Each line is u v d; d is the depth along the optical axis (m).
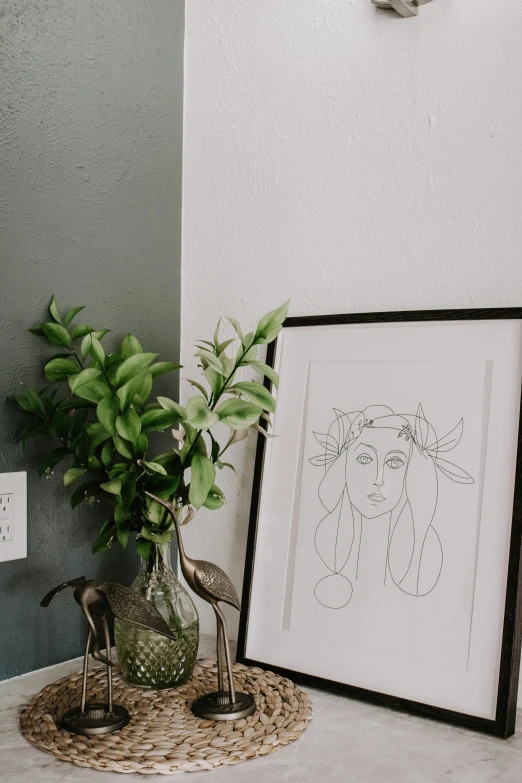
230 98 1.33
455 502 1.03
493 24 1.04
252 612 1.18
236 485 1.32
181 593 1.11
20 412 1.13
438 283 1.11
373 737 0.95
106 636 0.97
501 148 1.04
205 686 1.11
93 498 1.15
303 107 1.24
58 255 1.18
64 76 1.17
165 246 1.38
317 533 1.14
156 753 0.88
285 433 1.21
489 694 0.96
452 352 1.07
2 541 1.11
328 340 1.19
